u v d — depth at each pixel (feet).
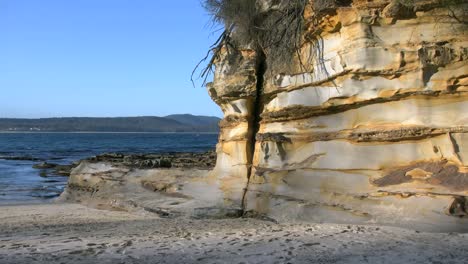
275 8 38.81
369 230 28.43
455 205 27.14
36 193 74.74
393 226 28.99
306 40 35.91
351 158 33.12
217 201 41.45
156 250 25.43
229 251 24.90
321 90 34.99
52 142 377.71
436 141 29.73
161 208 44.21
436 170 29.17
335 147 34.27
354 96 32.60
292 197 35.73
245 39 41.32
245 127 42.16
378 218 30.04
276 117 38.73
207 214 40.37
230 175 42.80
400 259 22.35
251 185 39.83
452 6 28.76
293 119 37.55
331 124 34.99
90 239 29.53
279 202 36.27
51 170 116.78
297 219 34.14
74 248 26.25
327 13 32.78
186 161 62.90
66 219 42.98
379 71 30.78
